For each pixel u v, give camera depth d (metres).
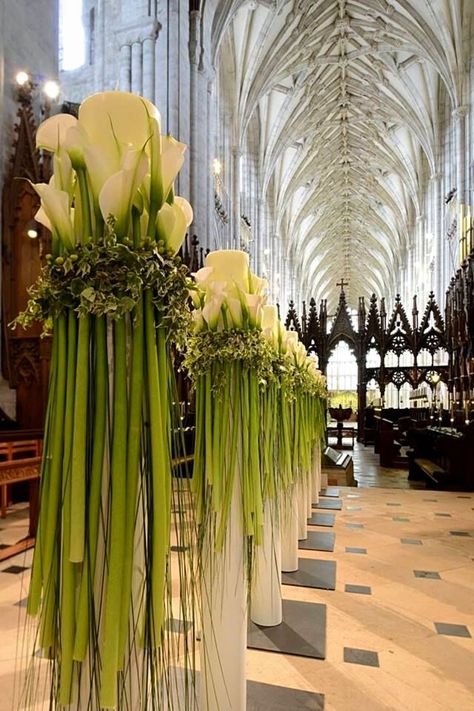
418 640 2.66
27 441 5.82
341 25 21.44
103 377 1.10
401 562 3.96
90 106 1.14
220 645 1.99
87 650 1.06
